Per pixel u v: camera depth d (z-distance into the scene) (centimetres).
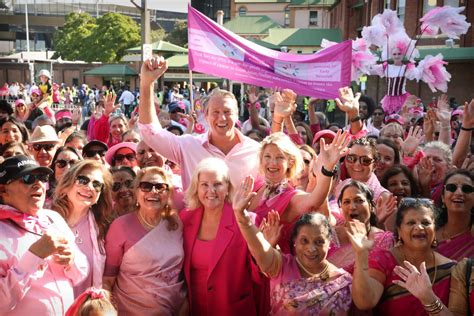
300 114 1013
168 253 423
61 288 370
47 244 344
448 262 384
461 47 2434
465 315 366
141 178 429
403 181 561
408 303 373
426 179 587
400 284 359
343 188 455
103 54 6288
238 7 7238
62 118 959
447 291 374
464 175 464
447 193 461
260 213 451
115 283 425
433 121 793
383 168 629
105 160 611
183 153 514
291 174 465
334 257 437
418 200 393
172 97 2584
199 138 520
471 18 2400
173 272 424
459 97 2497
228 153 507
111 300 357
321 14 5916
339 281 387
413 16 2648
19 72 6338
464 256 447
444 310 350
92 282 406
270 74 737
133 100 3288
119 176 490
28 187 362
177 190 492
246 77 730
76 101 4566
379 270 384
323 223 393
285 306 384
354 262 407
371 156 541
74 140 665
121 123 820
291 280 390
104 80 6303
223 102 502
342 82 764
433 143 607
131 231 425
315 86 756
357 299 371
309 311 379
